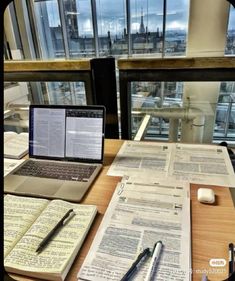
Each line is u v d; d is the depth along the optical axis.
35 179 0.85
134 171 0.87
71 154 0.95
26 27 2.93
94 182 0.82
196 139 1.54
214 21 2.05
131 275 0.49
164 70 1.06
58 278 0.49
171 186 0.77
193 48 2.20
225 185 0.77
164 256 0.52
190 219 0.63
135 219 0.63
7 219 0.65
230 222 0.62
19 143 1.13
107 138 1.19
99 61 1.10
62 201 0.71
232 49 2.09
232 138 1.90
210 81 1.06
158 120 1.59
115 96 1.16
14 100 1.22
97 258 0.53
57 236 0.58
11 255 0.53
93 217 0.65
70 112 0.94
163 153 0.99
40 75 1.19
